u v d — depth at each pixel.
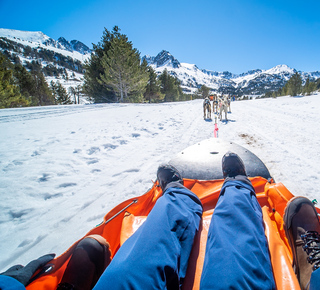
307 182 2.71
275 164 3.39
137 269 0.91
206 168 2.13
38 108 12.85
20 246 1.97
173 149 4.62
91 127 7.07
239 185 1.48
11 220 2.38
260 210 1.35
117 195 2.81
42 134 6.18
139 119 8.73
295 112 9.70
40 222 2.32
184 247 1.13
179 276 1.03
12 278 0.89
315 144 4.25
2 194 2.91
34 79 35.84
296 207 1.24
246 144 4.66
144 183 3.10
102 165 3.88
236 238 1.05
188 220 1.23
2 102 18.08
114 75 21.36
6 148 4.93
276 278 0.98
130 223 1.52
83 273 1.04
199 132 6.24
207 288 0.88
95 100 25.34
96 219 2.33
